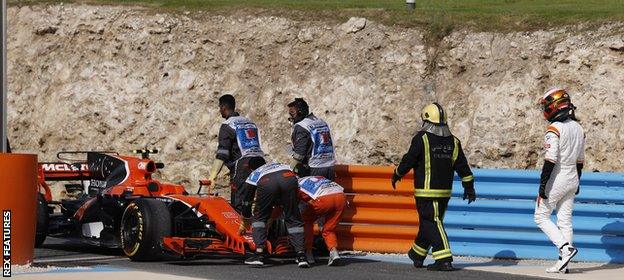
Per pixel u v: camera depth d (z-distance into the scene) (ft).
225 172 272.31
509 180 174.50
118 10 294.46
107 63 290.76
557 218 156.97
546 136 153.07
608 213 168.86
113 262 164.04
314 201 158.51
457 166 157.28
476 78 262.67
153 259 167.22
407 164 155.74
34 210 152.76
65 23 297.74
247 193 156.46
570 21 264.31
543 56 259.39
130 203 167.73
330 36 275.80
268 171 155.53
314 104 270.26
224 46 282.15
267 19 282.15
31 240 152.56
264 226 157.17
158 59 286.25
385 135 262.67
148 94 284.61
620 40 253.03
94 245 195.52
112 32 292.40
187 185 274.36
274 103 273.13
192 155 276.41
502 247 173.47
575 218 170.40
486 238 174.29
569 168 153.38
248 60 279.28
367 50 271.69
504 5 289.33
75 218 184.03
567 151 152.87
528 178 173.27
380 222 179.42
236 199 176.14
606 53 253.85
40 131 293.64
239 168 175.22
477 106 259.60
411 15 276.21
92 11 295.89
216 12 287.69
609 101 249.34
